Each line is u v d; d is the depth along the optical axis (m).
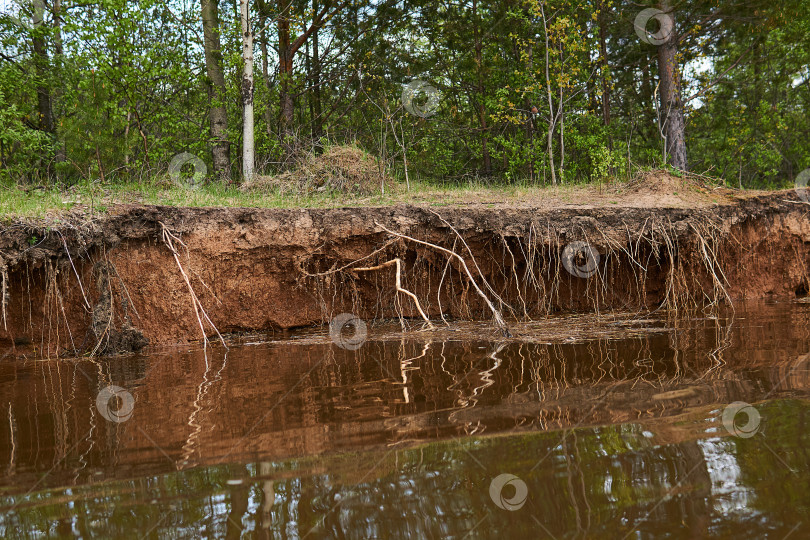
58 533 2.15
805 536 1.96
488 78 16.00
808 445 2.68
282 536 2.09
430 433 3.06
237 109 14.02
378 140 13.66
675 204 8.52
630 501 2.26
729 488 2.32
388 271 7.55
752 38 14.61
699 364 4.38
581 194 9.38
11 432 3.35
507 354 5.10
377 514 2.23
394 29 14.82
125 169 10.39
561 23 12.14
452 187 10.33
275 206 7.66
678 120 13.66
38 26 11.51
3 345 6.06
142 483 2.57
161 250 6.62
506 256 7.86
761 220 8.78
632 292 8.34
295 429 3.21
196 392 4.17
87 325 6.24
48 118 12.83
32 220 6.05
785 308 7.32
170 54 11.57
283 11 12.78
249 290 7.11
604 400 3.53
